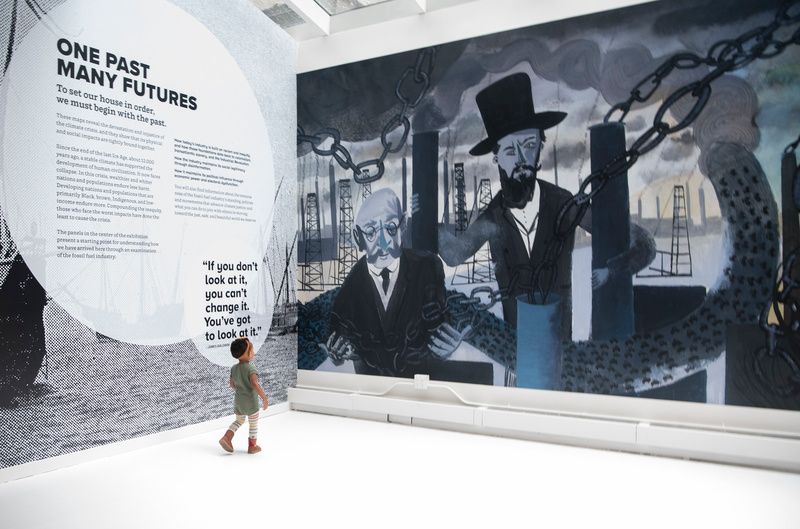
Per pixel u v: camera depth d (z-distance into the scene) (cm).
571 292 674
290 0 759
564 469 553
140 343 616
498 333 713
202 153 695
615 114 658
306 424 740
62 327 542
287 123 843
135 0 614
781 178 581
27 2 515
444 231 752
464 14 747
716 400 603
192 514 433
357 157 816
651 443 596
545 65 696
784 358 575
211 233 707
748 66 598
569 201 679
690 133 622
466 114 743
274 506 451
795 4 580
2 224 497
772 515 439
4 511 436
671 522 425
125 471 537
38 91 524
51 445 533
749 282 592
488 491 489
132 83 609
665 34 636
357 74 820
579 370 668
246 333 757
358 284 810
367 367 798
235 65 745
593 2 672
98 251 574
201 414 687
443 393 741
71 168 551
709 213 611
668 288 627
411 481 514
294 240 854
